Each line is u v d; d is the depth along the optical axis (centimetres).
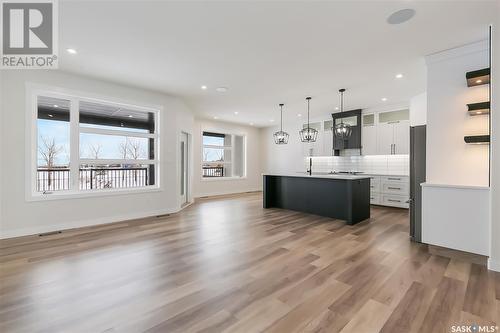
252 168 936
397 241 330
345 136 540
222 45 292
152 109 490
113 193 436
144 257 272
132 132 464
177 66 356
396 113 578
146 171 526
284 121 827
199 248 301
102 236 350
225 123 839
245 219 458
